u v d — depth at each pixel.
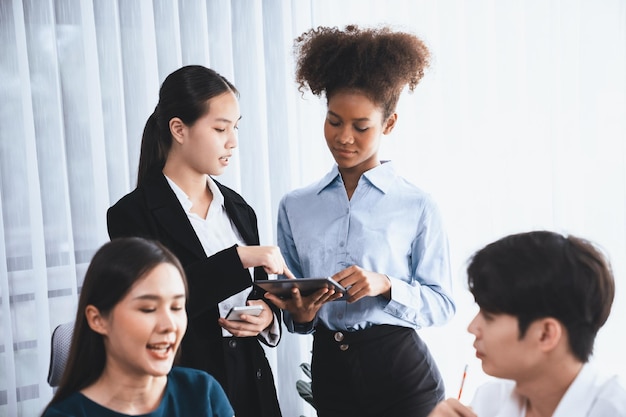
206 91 1.84
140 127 2.86
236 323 1.82
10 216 2.81
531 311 1.10
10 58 2.75
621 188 3.00
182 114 1.84
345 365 1.88
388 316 1.89
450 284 1.98
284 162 3.01
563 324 1.10
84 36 2.80
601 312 1.12
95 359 1.36
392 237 1.93
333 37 1.92
